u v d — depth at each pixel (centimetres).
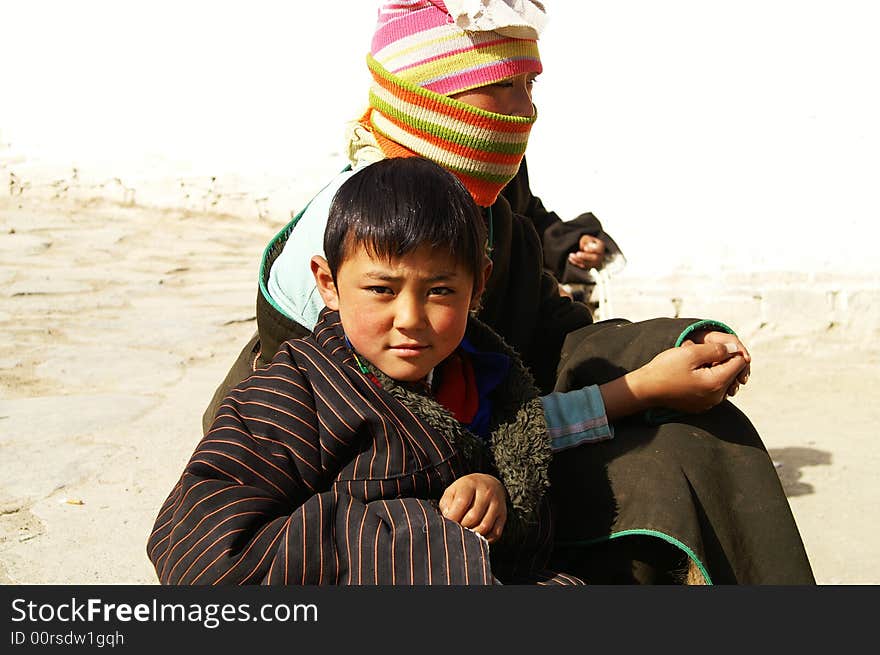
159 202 1059
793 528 178
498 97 198
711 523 174
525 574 164
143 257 878
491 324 218
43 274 789
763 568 176
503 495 153
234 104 1057
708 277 594
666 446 178
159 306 701
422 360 153
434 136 194
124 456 394
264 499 147
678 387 179
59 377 516
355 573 142
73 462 384
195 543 141
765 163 646
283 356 162
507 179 201
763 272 588
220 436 151
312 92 1039
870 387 511
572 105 750
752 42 695
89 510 339
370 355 155
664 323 196
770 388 512
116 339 604
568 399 181
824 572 301
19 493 353
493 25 192
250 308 701
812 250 594
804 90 669
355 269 151
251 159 1047
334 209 156
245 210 1041
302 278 184
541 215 323
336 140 1034
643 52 738
